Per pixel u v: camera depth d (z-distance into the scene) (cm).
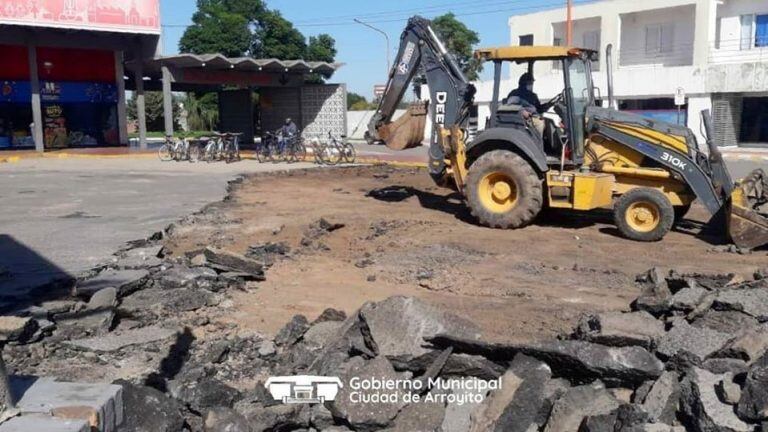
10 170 2269
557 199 1182
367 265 975
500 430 466
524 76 1260
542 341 575
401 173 2095
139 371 601
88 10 2828
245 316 759
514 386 499
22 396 449
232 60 2791
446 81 1334
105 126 3284
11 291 816
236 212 1389
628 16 4159
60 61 3084
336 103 3086
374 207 1445
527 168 1183
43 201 1561
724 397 456
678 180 1152
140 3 2938
